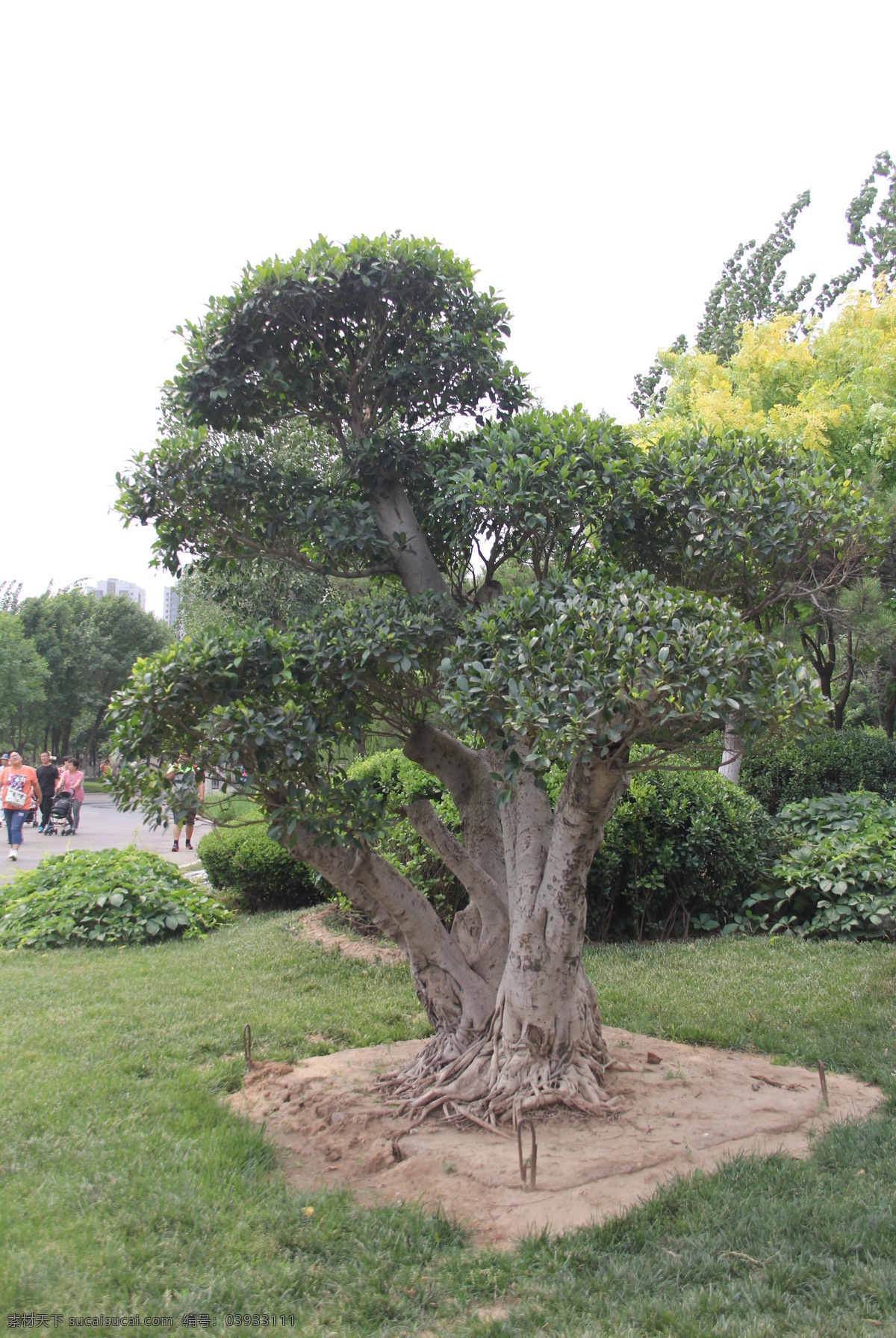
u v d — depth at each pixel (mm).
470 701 3762
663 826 8562
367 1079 5215
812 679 3742
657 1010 6363
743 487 4684
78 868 10320
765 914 8734
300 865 10672
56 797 20953
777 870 8648
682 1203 3576
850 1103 4652
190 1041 5867
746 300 20703
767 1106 4586
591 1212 3584
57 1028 6098
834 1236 3297
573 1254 3285
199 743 4605
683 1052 5543
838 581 5309
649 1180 3854
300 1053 5770
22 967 8109
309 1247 3391
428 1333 2902
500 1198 3740
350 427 5703
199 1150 4109
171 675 4484
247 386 5203
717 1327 2795
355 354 5465
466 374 5418
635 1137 4258
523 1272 3227
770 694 3715
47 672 41125
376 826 4668
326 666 4461
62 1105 4598
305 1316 2957
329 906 9945
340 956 8164
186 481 5113
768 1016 6102
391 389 5473
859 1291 3014
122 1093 4844
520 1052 4684
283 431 10195
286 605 11023
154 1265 3170
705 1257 3221
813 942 8031
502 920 5234
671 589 4215
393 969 7742
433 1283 3178
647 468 4820
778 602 5344
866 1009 6117
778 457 5102
